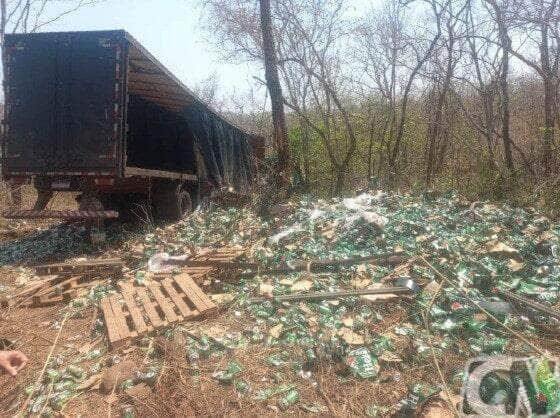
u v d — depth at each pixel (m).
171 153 12.51
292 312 4.40
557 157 10.27
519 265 5.21
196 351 3.80
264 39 12.19
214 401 3.21
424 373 3.47
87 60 7.32
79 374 3.59
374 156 15.81
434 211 7.31
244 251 6.10
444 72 12.85
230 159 12.56
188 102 10.87
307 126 16.34
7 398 3.39
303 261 5.68
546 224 6.67
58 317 4.82
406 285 4.68
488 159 11.29
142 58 7.95
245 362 3.67
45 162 7.45
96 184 7.46
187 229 7.81
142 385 3.39
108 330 4.15
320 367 3.55
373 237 6.31
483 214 7.11
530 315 4.29
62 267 6.01
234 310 4.62
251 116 22.11
